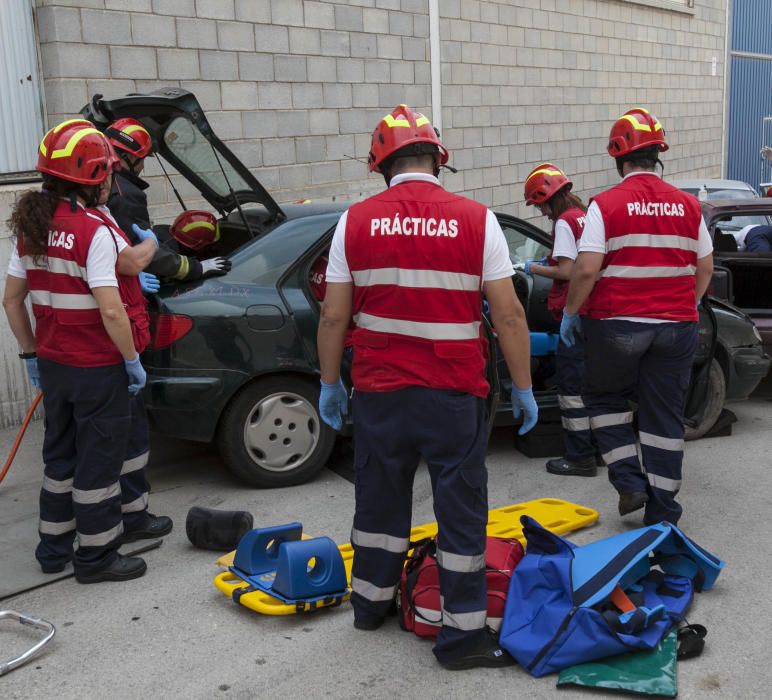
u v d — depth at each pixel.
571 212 4.61
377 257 2.91
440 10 9.60
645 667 2.94
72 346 3.47
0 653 3.20
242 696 2.91
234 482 4.89
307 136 8.20
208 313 4.43
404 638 3.26
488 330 4.86
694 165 16.28
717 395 5.56
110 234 3.44
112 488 3.68
